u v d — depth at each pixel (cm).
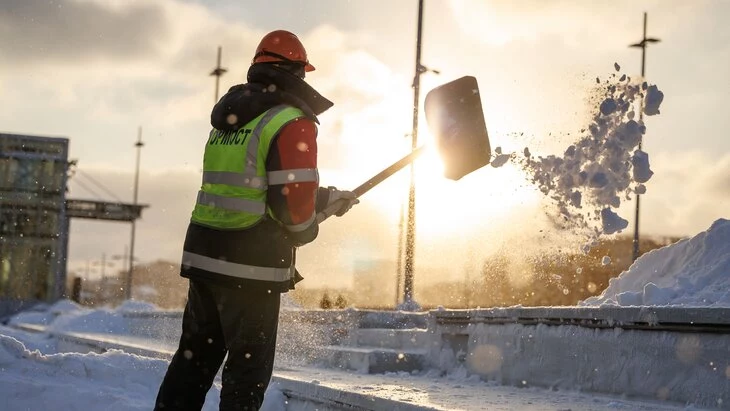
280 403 598
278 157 385
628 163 603
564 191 615
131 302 1694
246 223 392
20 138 3584
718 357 505
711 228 679
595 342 588
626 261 1841
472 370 713
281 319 941
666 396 534
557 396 580
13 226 3588
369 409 511
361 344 923
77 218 3806
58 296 3594
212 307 407
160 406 413
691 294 623
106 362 612
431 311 782
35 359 600
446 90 439
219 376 696
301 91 398
